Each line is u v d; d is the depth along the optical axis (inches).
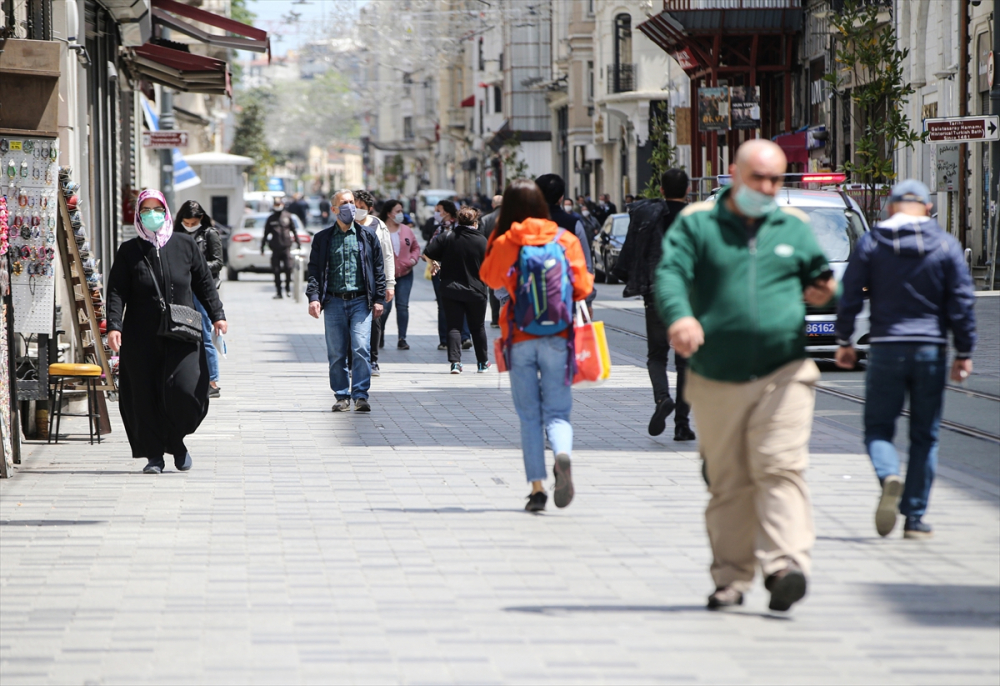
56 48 1013.8
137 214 915.4
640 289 1050.1
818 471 924.6
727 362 566.6
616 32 5521.7
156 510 804.0
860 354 1581.0
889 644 543.2
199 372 919.0
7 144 1014.4
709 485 596.7
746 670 510.0
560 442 776.9
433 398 1336.1
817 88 3732.8
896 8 3203.7
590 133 6250.0
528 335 792.9
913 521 732.7
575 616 582.2
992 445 1026.7
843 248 1651.1
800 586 558.3
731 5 3890.3
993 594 617.3
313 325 2245.3
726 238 570.6
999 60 2625.5
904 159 3211.1
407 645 541.6
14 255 1021.2
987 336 1780.3
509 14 5462.6
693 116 4281.5
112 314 911.0
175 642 546.3
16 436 960.3
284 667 514.0
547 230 790.5
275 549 705.0
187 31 2148.1
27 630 562.9
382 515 788.0
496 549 703.7
